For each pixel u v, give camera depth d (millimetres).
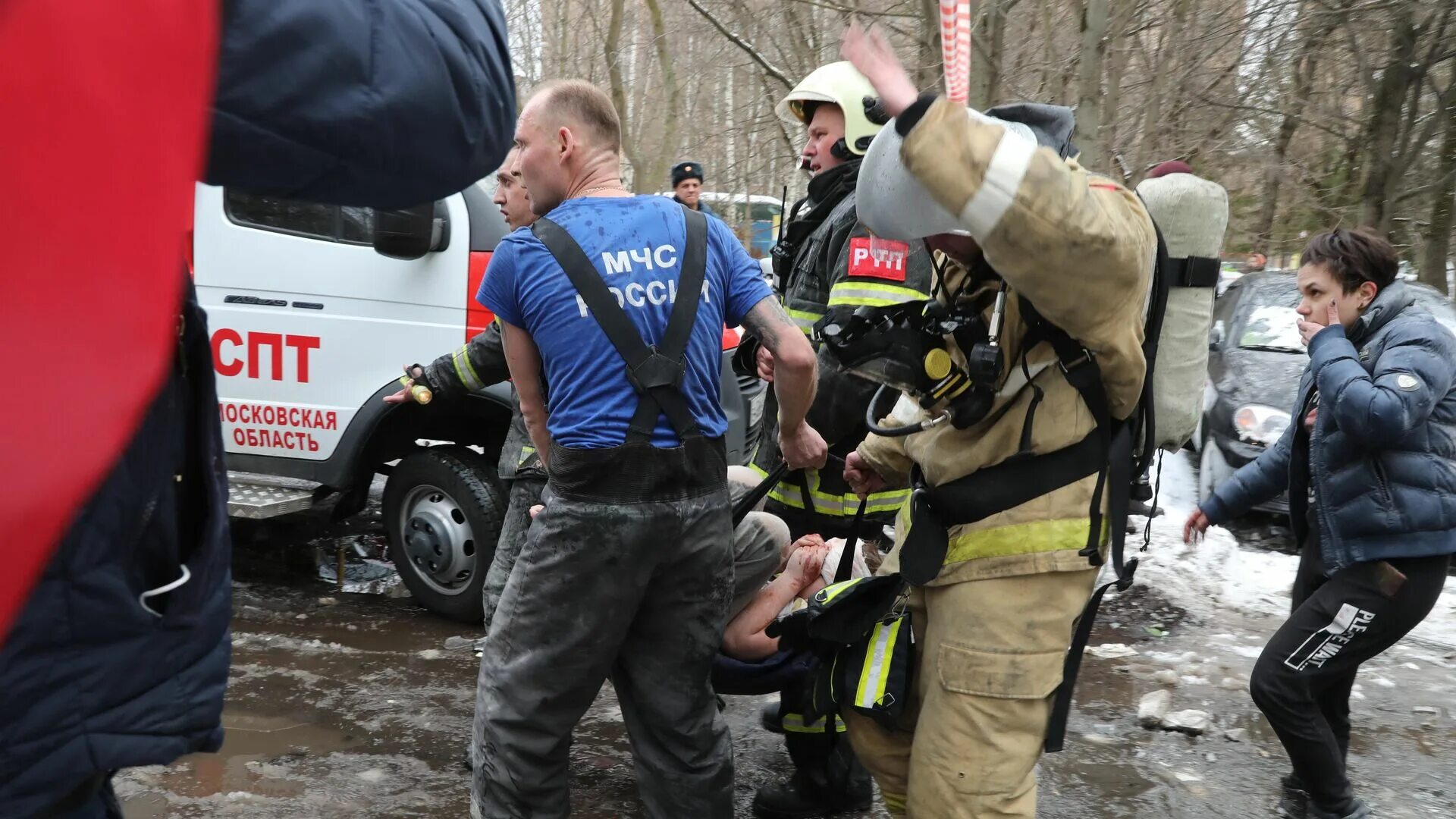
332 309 4727
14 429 816
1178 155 9156
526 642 2441
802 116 3301
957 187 1692
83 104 820
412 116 1311
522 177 2637
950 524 2248
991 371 2039
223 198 4797
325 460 4789
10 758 1273
